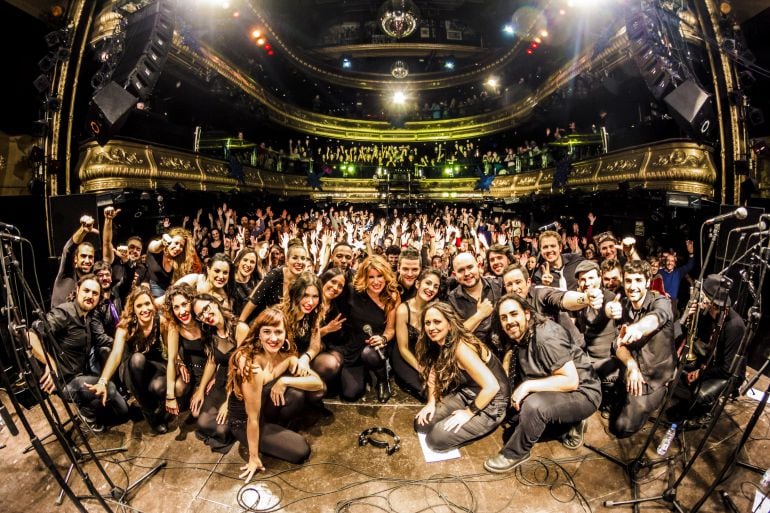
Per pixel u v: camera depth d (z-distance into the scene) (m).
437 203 20.05
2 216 7.05
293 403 3.58
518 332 3.31
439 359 3.47
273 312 3.15
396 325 4.11
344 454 3.42
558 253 5.09
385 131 21.03
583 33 11.69
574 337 3.82
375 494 2.97
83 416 3.69
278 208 15.59
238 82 12.61
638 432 3.62
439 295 4.83
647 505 2.82
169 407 3.62
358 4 22.38
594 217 9.80
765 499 2.68
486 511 2.80
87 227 4.88
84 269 4.61
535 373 3.38
